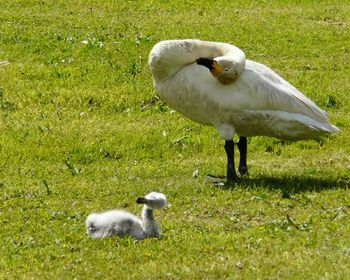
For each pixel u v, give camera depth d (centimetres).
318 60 2359
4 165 1630
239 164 1555
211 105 1480
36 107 1973
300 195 1407
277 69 2275
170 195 1434
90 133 1800
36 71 2200
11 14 2731
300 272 1089
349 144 1759
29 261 1180
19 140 1748
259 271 1099
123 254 1180
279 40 2512
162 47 1488
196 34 2553
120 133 1800
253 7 2889
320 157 1670
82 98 2006
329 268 1093
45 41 2461
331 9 2856
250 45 2469
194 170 1589
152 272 1113
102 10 2816
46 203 1420
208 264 1129
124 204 1414
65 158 1673
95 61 2303
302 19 2744
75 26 2625
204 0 2945
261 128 1489
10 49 2392
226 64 1443
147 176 1562
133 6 2869
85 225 1304
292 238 1212
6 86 2089
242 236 1230
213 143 1756
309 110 1477
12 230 1303
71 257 1184
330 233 1230
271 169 1587
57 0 2897
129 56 2341
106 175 1576
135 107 1980
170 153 1711
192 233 1255
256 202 1389
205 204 1389
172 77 1503
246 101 1463
